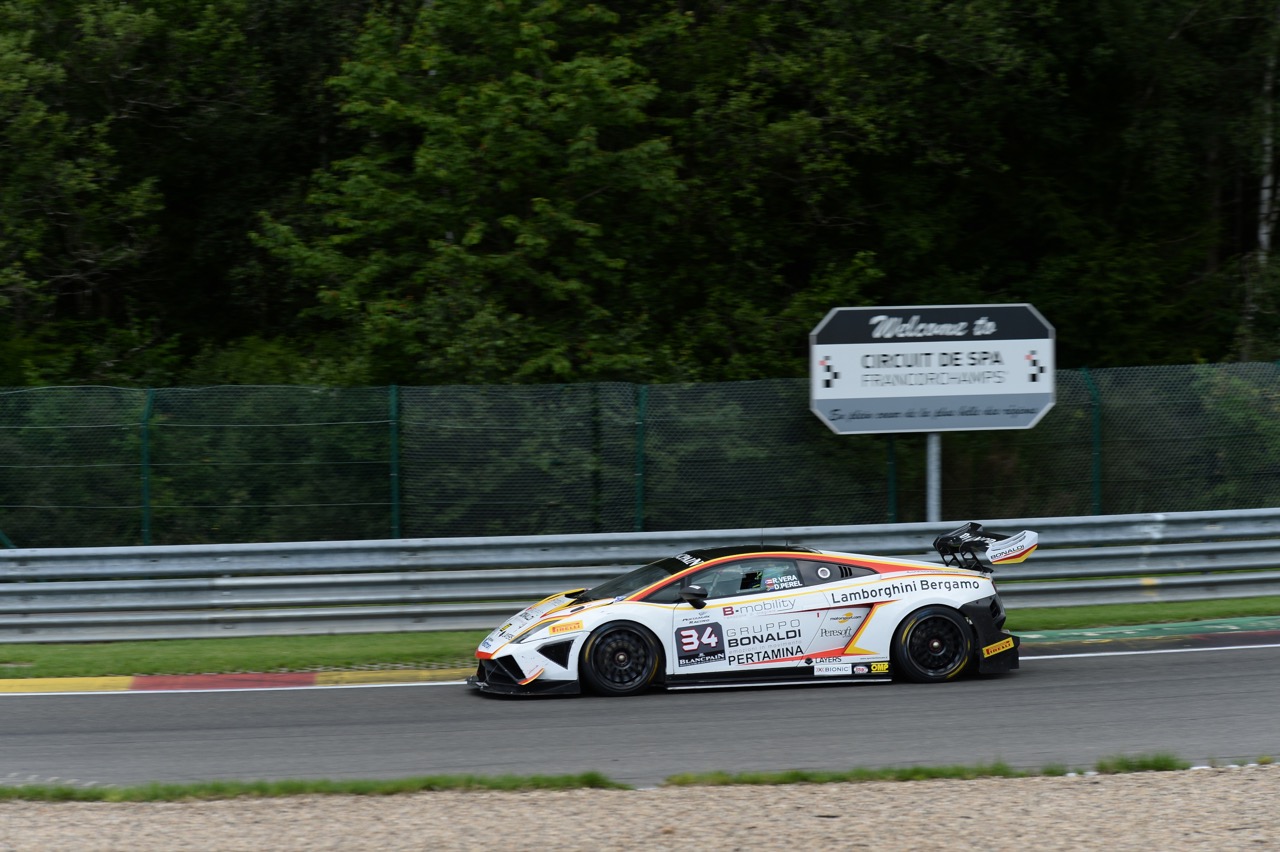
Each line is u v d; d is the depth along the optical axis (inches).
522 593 1206.3
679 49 1920.5
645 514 1320.1
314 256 1704.0
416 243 1775.3
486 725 840.9
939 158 1932.8
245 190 2091.5
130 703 922.7
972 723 823.1
